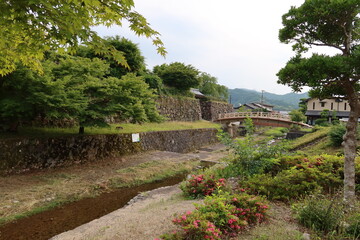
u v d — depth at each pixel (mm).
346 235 3377
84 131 12969
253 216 4117
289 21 4695
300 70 4043
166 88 27141
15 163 8766
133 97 11188
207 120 32906
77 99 9609
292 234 3502
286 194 5398
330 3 4027
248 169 6906
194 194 6344
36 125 11930
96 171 10492
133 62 20062
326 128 18859
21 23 2822
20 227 5785
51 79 9039
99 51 3561
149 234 3883
